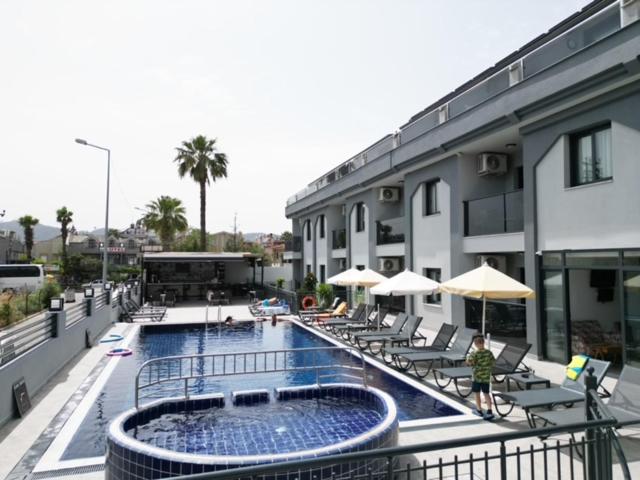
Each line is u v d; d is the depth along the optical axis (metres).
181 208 46.78
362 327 16.17
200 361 13.19
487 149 15.16
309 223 34.00
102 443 6.85
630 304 9.55
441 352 11.14
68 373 11.20
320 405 8.35
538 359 11.80
